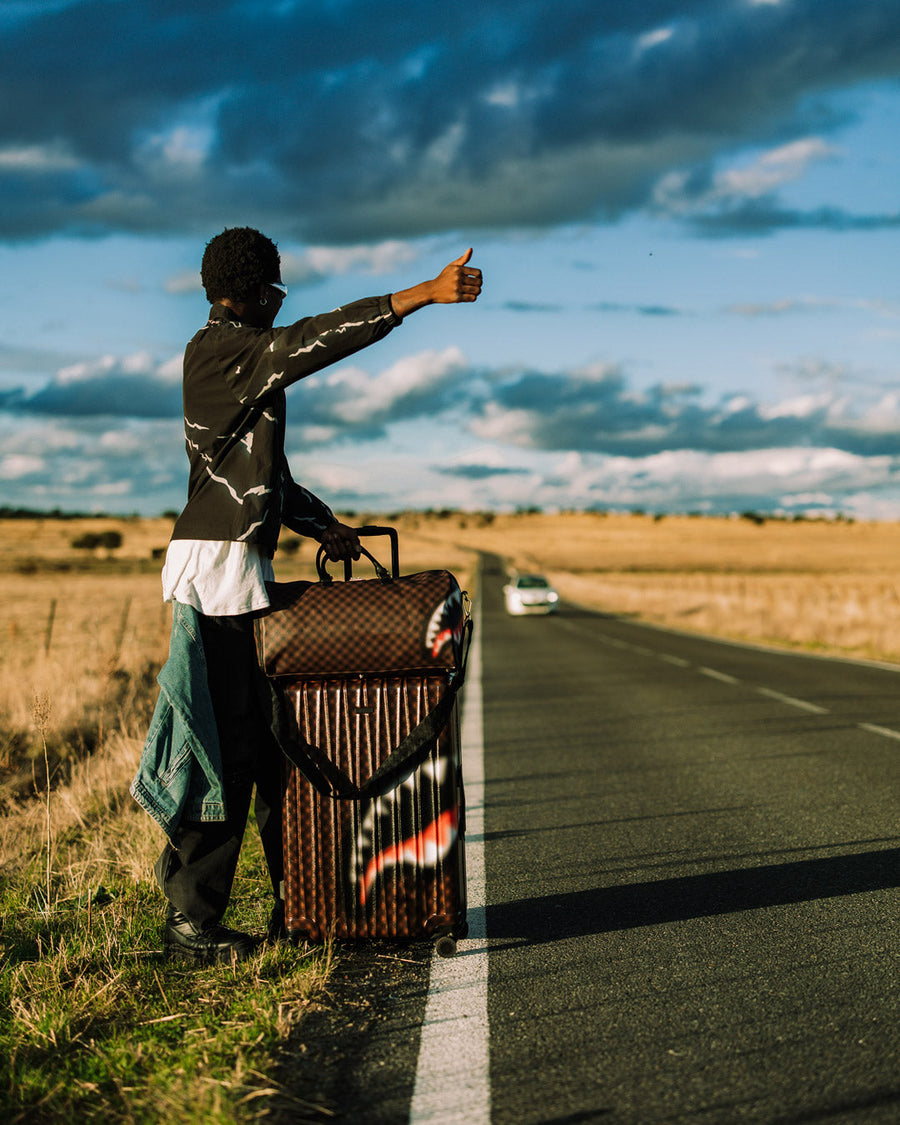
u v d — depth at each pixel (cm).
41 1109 218
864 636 1942
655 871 425
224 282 296
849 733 826
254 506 283
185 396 288
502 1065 239
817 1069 236
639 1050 247
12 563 7712
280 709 289
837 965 308
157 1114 209
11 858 474
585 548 13612
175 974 297
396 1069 237
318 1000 278
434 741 287
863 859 439
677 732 843
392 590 288
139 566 7675
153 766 286
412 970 306
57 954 314
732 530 18325
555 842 481
